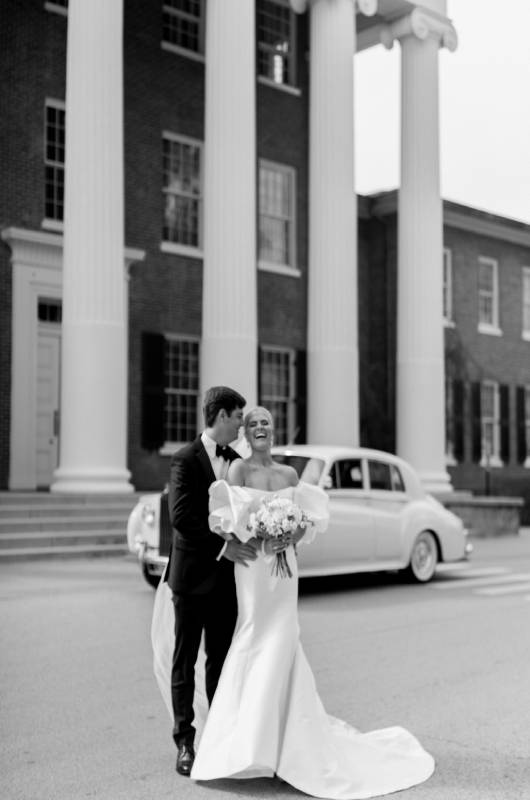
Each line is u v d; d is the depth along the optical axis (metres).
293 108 24.11
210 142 17.69
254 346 17.83
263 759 4.50
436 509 12.86
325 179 19.59
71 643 8.12
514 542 19.97
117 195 16.17
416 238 21.83
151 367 20.45
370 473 12.06
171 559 4.98
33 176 18.78
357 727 5.73
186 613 4.89
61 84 19.31
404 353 21.95
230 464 5.06
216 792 4.56
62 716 5.91
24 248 18.41
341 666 7.47
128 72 20.56
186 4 21.92
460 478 28.41
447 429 28.27
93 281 15.85
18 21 18.72
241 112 17.61
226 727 4.64
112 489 15.74
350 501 11.70
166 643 5.13
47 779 4.75
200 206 21.75
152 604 10.15
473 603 10.91
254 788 4.63
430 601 11.06
